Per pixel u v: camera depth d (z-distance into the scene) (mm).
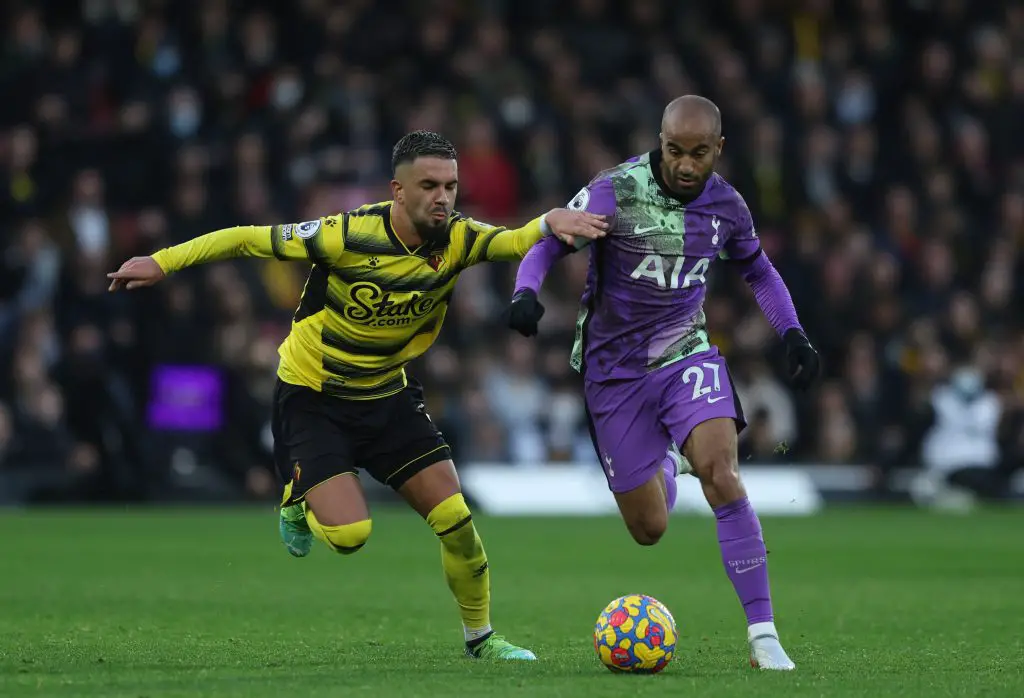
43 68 65625
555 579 36312
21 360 56031
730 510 21625
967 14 83250
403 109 69625
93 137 64312
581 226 21516
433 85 71312
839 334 66688
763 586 21484
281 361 23203
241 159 63250
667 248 22609
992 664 21562
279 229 22078
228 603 30328
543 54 73938
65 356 56781
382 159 67062
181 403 58125
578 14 77562
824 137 73750
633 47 76812
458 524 22250
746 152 71688
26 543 44250
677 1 79625
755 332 64500
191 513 56125
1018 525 55906
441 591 33125
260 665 20906
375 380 22719
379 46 71625
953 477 65188
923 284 70062
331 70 68188
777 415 63344
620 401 23141
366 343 22484
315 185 63875
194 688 18156
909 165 75438
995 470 65500
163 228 61000
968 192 76125
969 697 17938
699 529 53656
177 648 23062
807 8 80438
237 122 66438
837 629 26922
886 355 66250
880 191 74625
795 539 49656
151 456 57844
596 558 42094
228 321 58750
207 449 58656
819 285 67312
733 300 66625
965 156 76188
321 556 41562
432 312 22828
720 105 73438
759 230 70625
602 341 23219
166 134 65125
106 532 48250
